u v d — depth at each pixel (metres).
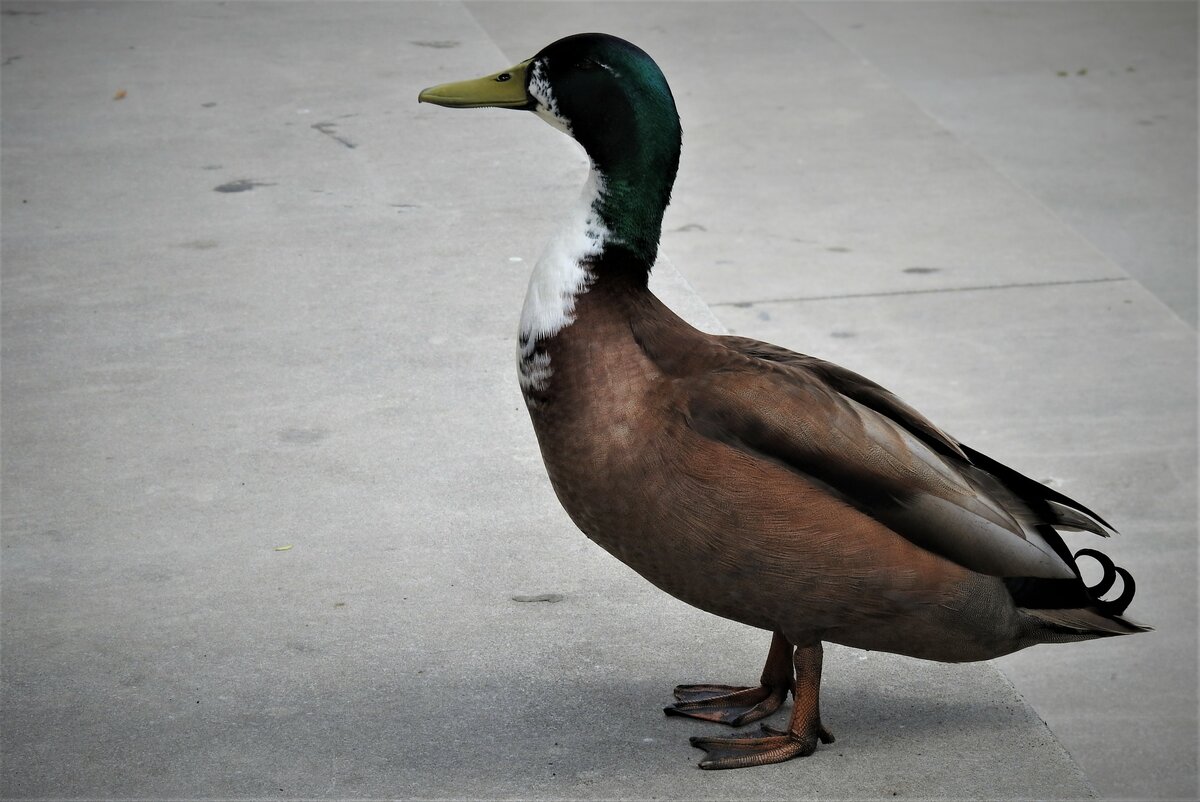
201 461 4.25
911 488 2.65
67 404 4.59
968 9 11.45
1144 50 10.56
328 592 3.59
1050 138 8.88
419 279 5.59
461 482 4.16
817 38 10.52
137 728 3.05
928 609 2.72
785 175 8.23
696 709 3.11
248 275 5.61
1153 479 5.59
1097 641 4.96
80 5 9.63
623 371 2.71
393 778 2.90
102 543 3.81
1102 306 6.90
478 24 9.28
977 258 7.34
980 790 2.87
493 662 3.31
